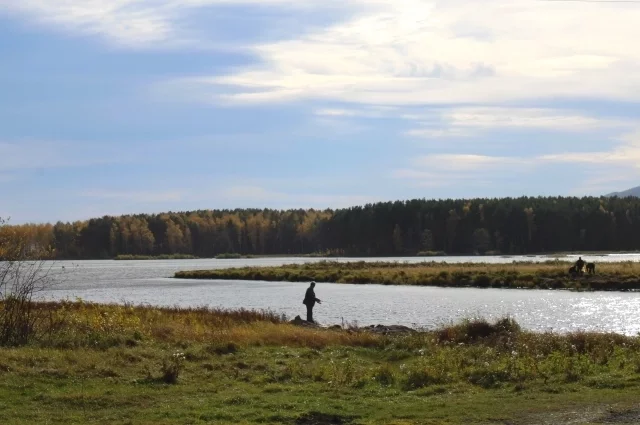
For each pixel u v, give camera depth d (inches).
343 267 3870.6
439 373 630.5
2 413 470.9
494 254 7234.3
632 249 7273.6
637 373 628.7
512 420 461.7
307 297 1307.8
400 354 800.3
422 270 3211.1
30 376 580.1
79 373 598.9
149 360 683.4
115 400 513.7
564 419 460.4
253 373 649.0
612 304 1824.6
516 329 932.0
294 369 652.7
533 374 633.0
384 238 7770.7
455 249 7504.9
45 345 732.0
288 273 3462.1
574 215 7386.8
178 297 2311.8
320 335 916.0
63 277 3782.0
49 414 471.8
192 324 1006.4
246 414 477.4
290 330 960.3
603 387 578.9
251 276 3553.2
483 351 764.0
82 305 1019.3
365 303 1931.6
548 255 6594.5
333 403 518.0
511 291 2393.0
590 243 7283.5
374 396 556.1
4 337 739.4
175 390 557.3
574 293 2250.2
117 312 965.2
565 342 802.2
